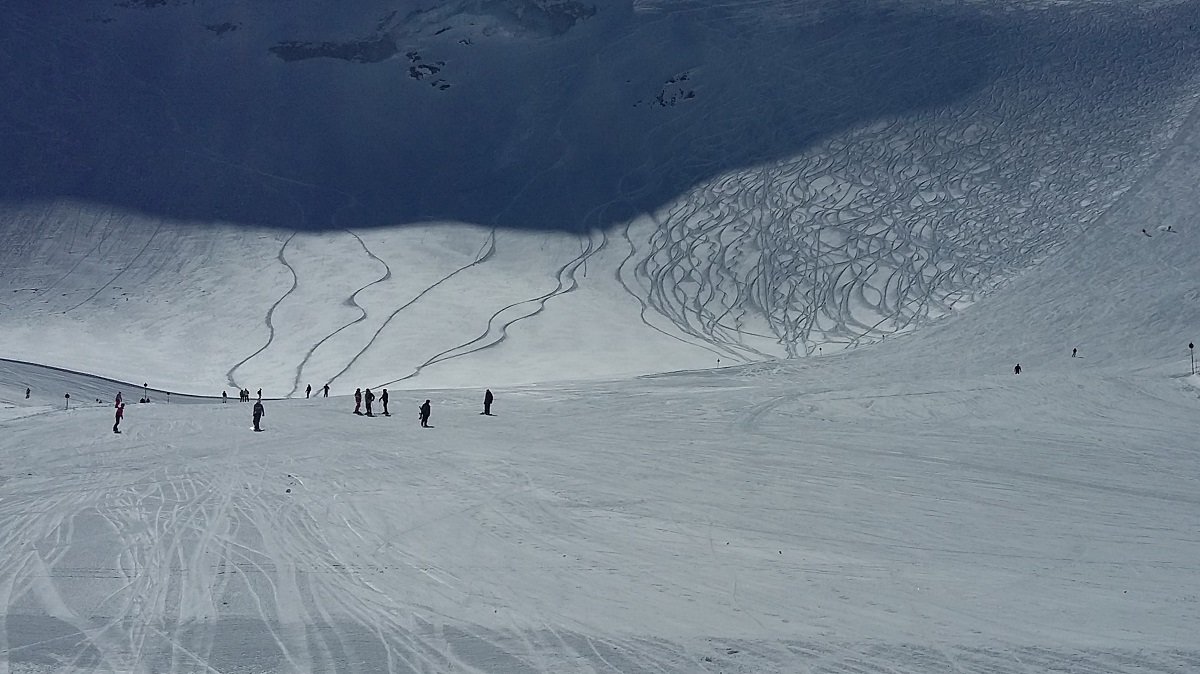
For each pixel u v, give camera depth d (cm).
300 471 2166
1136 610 1095
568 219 9044
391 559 1311
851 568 1309
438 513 1675
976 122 9381
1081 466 2291
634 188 9431
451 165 10419
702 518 1664
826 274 7488
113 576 1179
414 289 7750
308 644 914
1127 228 6838
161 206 9388
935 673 859
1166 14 10844
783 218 8356
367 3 13262
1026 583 1231
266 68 12081
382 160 10556
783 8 12338
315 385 6056
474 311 7300
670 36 11981
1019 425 3045
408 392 4531
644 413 3472
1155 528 1609
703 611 1073
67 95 11031
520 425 3178
